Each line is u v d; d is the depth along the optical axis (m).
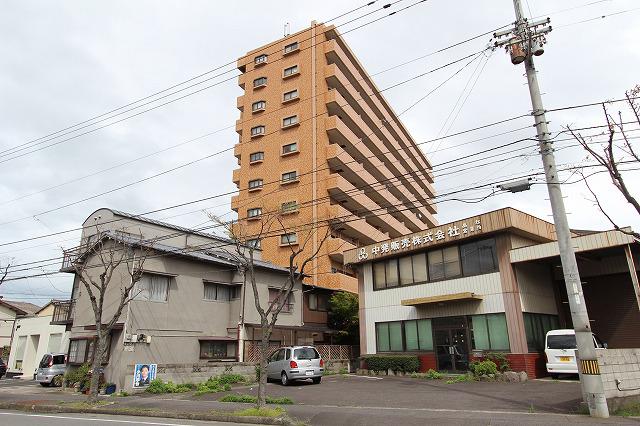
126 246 21.16
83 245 23.45
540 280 20.64
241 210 39.25
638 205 8.51
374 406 12.91
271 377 20.80
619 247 16.78
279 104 41.31
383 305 24.22
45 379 23.86
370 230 40.41
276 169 39.09
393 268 24.23
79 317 22.89
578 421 9.16
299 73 41.12
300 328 28.19
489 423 9.16
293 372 19.38
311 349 20.45
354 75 44.59
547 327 20.14
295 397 15.61
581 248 17.30
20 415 13.16
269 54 43.78
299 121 39.38
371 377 21.72
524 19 11.78
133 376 18.83
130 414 13.23
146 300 21.45
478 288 20.17
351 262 25.89
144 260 19.67
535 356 18.36
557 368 17.02
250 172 40.50
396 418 10.27
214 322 24.73
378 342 24.06
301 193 36.84
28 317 35.06
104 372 19.94
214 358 23.80
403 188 51.53
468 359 19.91
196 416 11.98
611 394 10.29
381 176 46.44
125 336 20.02
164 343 21.70
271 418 10.89
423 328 22.12
